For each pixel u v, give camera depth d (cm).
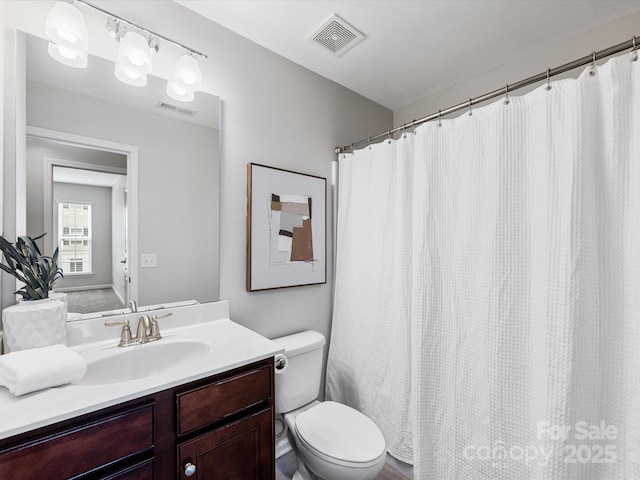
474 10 145
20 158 110
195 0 141
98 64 125
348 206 199
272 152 177
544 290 115
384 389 174
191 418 93
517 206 126
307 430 139
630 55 103
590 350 107
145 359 116
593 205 108
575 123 108
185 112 146
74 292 119
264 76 173
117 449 81
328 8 145
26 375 80
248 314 167
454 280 145
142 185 135
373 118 238
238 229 163
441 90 222
